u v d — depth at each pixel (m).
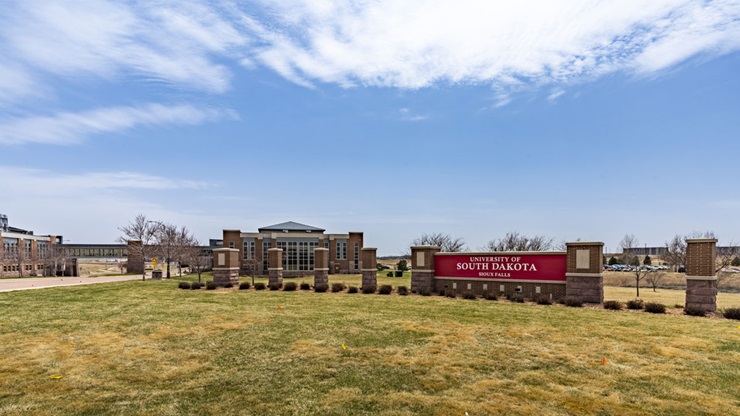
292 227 73.25
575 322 15.81
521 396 8.42
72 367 10.34
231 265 31.94
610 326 15.02
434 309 19.14
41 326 15.17
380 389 8.82
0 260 55.88
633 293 33.19
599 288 20.77
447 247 67.31
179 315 17.52
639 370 10.00
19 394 8.55
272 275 30.86
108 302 21.47
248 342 12.83
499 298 23.31
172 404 8.05
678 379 9.36
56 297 23.30
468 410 7.76
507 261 24.30
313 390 8.77
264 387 8.97
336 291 27.39
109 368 10.27
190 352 11.71
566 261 22.17
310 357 11.18
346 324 15.53
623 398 8.30
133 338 13.37
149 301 22.00
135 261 65.00
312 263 64.94
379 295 25.20
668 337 13.27
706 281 18.06
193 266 66.75
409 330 14.44
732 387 8.88
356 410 7.77
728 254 47.34
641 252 86.50
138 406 7.95
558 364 10.50
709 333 13.83
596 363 10.57
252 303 21.34
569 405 7.98
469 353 11.52
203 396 8.46
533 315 17.39
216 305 20.55
